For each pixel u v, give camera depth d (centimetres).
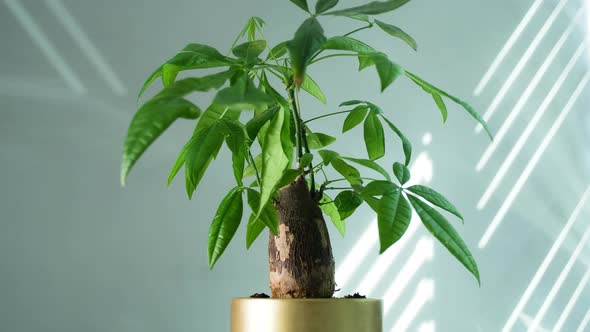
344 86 159
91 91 141
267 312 70
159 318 140
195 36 150
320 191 86
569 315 176
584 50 188
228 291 145
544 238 175
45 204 135
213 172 147
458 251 68
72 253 136
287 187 81
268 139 73
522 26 181
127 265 139
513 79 178
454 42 172
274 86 151
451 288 162
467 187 168
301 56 61
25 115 136
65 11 141
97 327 135
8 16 137
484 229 169
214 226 86
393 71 67
